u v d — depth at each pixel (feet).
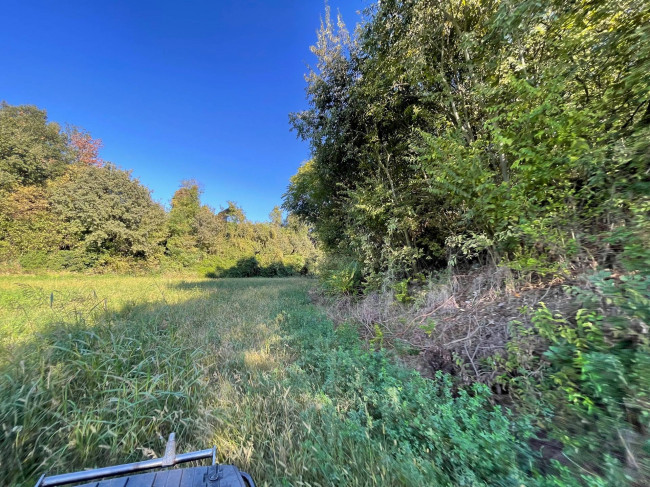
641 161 7.96
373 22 17.39
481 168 12.05
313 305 23.49
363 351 11.35
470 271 15.52
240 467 5.41
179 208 82.43
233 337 13.73
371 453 5.31
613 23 10.14
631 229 7.20
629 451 4.60
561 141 9.74
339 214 30.25
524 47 13.66
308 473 5.17
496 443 5.01
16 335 11.27
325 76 23.56
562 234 9.55
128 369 8.61
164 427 6.73
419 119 20.13
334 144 22.97
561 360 6.63
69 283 37.91
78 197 58.03
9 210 52.65
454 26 15.60
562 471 4.51
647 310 5.65
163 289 32.68
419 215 19.76
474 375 8.25
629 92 9.63
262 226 95.61
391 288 17.87
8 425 5.65
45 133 69.26
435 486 4.58
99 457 5.70
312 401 7.58
